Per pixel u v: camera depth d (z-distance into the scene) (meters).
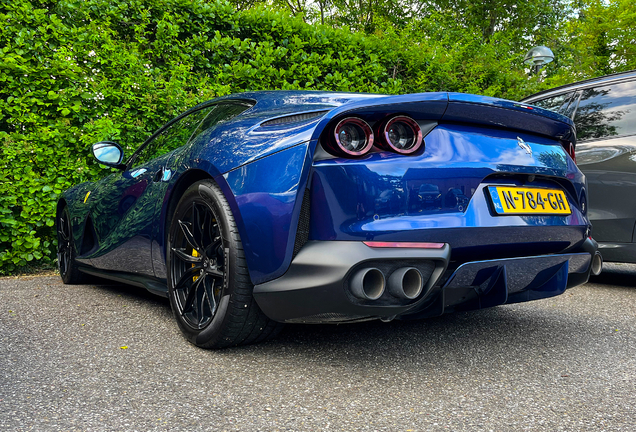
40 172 4.38
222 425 1.48
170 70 5.07
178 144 2.80
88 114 4.56
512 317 2.95
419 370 2.00
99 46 4.75
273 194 1.90
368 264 1.77
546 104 4.54
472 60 7.28
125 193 3.06
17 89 4.21
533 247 2.12
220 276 2.12
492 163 2.00
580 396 1.75
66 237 4.01
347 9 19.62
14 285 3.80
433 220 1.84
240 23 5.64
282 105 2.34
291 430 1.46
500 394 1.76
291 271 1.87
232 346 2.22
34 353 2.13
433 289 1.89
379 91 6.33
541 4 20.42
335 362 2.07
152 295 3.50
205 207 2.23
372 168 1.81
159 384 1.80
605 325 2.79
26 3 4.32
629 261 3.80
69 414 1.54
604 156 3.90
